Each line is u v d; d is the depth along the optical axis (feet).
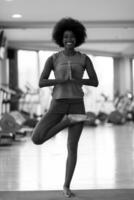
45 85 12.65
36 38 45.70
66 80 12.46
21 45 49.65
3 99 34.06
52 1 29.04
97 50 56.95
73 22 12.88
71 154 12.76
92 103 56.13
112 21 35.81
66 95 12.44
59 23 12.93
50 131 12.51
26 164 19.43
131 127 44.50
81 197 12.68
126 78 60.59
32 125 36.09
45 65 12.84
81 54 12.89
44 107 50.65
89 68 12.80
